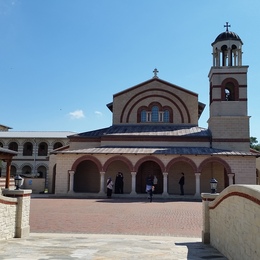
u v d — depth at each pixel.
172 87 39.44
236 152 32.75
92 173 36.03
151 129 37.84
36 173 63.00
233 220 8.56
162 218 17.64
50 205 23.33
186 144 35.47
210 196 12.02
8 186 31.06
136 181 35.34
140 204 24.86
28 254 8.88
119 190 33.34
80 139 37.69
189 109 38.94
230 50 36.16
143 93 39.62
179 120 38.91
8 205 11.70
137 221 16.53
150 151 33.47
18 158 63.25
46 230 13.97
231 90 36.12
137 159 33.03
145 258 8.62
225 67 35.62
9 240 11.46
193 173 34.84
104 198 30.62
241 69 35.47
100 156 33.41
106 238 12.20
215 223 10.84
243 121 34.88
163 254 9.27
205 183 34.44
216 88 35.56
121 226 15.09
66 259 8.27
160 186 35.19
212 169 34.50
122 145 35.97
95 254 9.01
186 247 10.77
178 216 18.44
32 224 15.32
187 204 25.41
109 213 19.36
